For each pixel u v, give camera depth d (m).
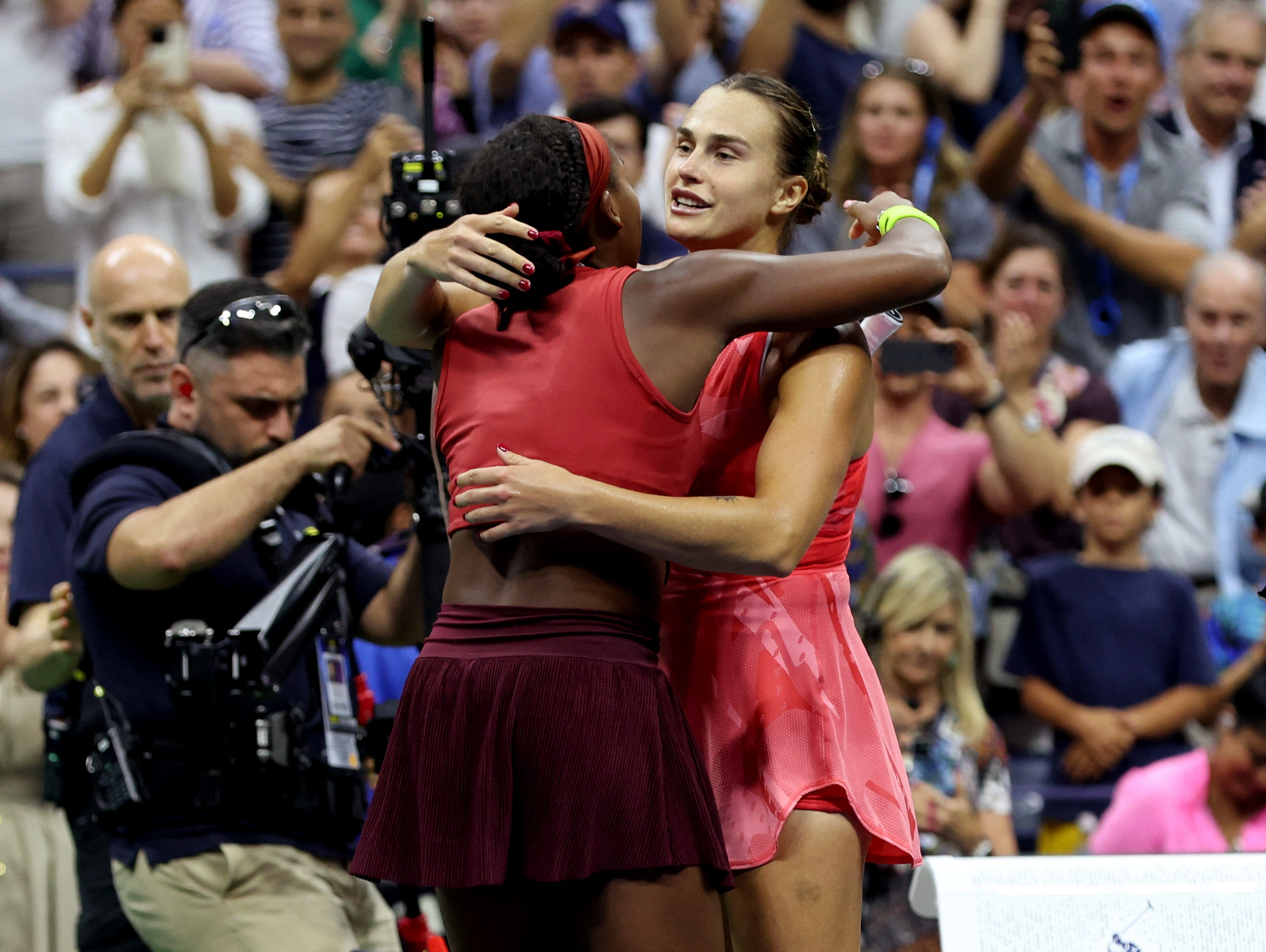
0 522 13.88
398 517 14.11
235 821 9.38
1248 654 15.40
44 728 11.02
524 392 6.86
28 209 20.50
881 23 21.17
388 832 6.88
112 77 21.17
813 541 7.87
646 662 6.86
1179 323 18.72
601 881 6.66
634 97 20.31
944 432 15.56
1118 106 19.06
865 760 7.91
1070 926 7.34
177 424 10.08
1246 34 19.53
